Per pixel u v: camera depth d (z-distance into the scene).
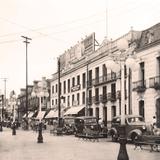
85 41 57.78
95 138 29.80
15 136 37.47
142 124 25.50
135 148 22.23
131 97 39.75
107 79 47.03
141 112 37.97
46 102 77.50
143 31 38.56
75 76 60.31
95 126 33.28
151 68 36.03
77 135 34.66
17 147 23.72
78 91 58.25
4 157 17.83
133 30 40.59
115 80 44.78
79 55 60.28
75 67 59.62
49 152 20.27
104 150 21.42
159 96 34.38
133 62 15.29
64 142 28.42
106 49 47.78
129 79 40.09
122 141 13.40
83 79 56.53
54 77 72.94
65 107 63.06
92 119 35.19
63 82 67.00
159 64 35.22
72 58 64.12
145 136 21.50
